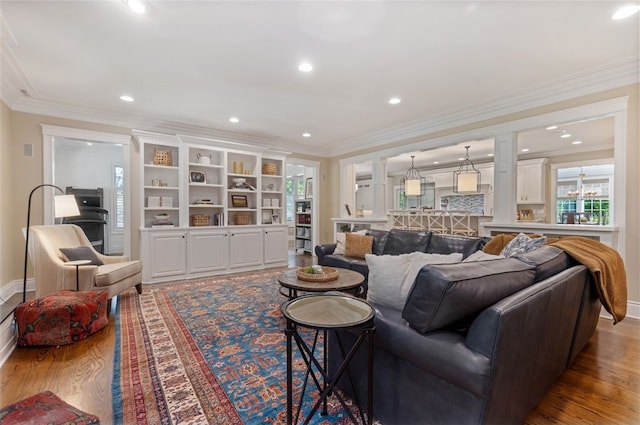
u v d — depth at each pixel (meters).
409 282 1.57
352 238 4.28
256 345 2.36
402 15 2.18
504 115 3.91
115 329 2.66
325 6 2.08
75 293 2.62
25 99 3.74
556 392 1.78
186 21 2.24
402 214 6.32
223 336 2.52
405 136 5.17
